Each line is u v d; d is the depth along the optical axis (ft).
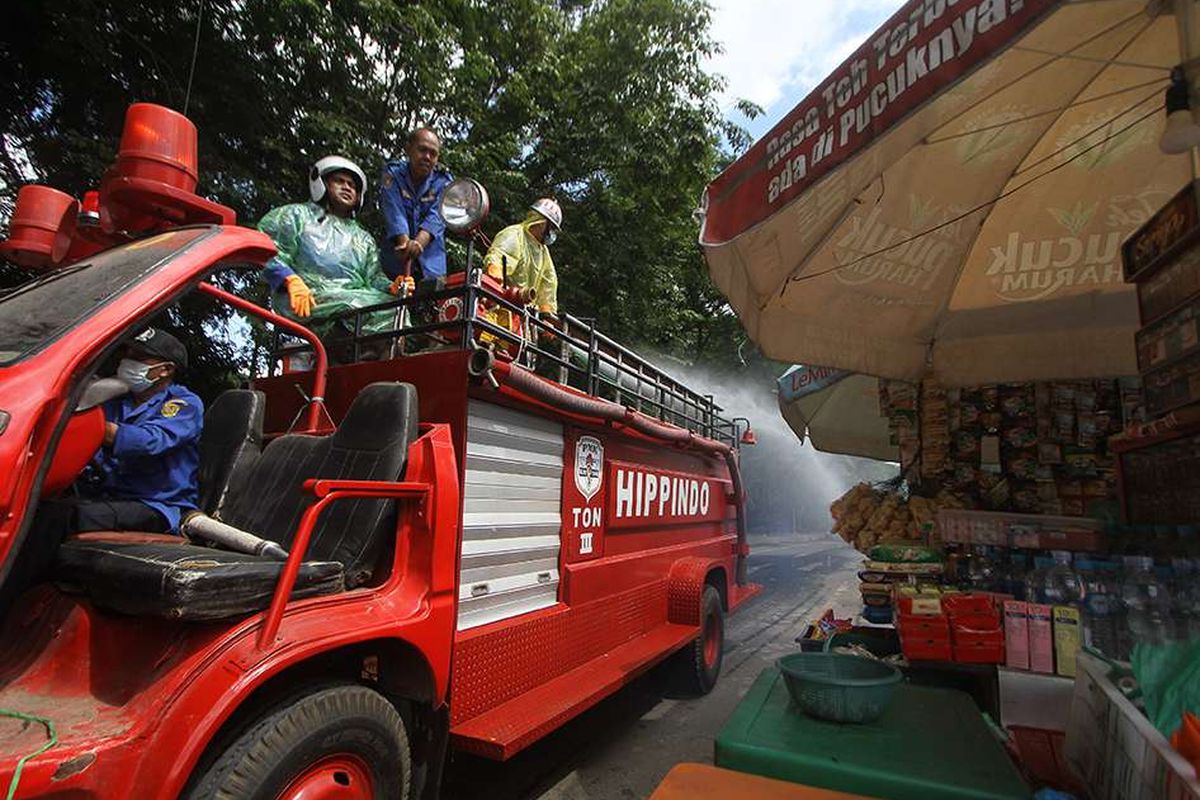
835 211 9.64
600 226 38.22
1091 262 12.14
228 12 23.22
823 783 6.40
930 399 15.44
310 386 12.04
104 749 5.50
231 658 6.39
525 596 11.53
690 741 15.52
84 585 7.06
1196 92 6.29
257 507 9.84
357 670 8.39
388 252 15.58
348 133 24.90
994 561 11.91
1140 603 8.96
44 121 22.89
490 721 9.86
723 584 21.39
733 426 24.35
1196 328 7.70
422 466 8.98
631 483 15.83
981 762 6.46
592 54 37.50
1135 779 5.60
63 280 7.56
